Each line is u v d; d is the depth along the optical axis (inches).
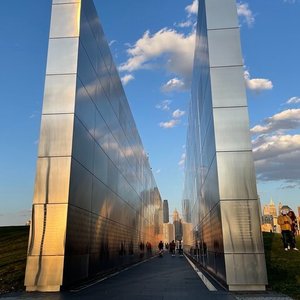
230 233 432.5
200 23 605.0
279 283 435.2
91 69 566.9
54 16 508.1
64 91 477.4
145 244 1408.7
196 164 856.9
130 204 1005.2
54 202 442.3
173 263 1002.1
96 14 610.5
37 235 434.3
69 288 437.1
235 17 501.4
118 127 814.5
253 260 421.4
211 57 486.3
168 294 379.2
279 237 826.2
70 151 456.8
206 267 666.2
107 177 677.3
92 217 556.7
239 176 448.1
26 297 368.8
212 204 531.2
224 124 464.1
